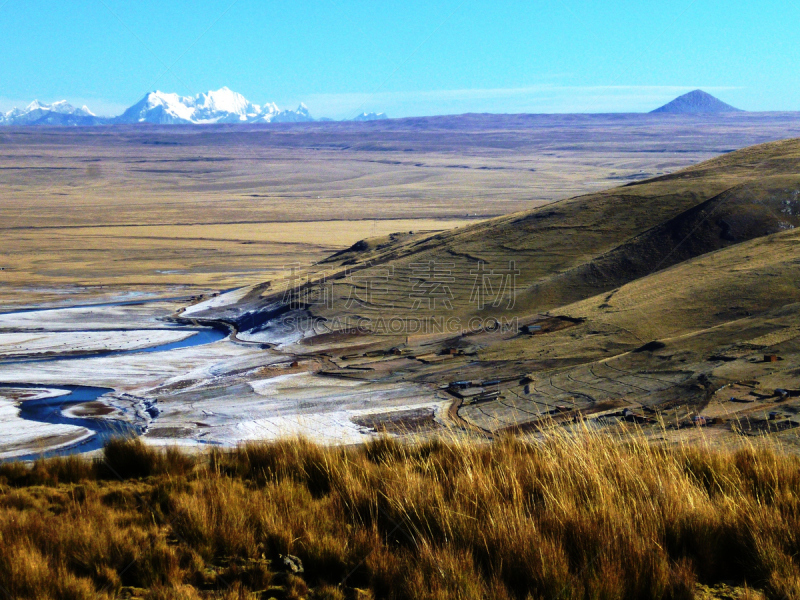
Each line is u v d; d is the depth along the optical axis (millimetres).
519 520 6840
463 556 6398
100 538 7242
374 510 7887
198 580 6754
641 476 8047
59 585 6238
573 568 6199
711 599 6023
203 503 8133
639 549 6262
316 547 7020
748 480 8242
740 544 6605
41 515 8406
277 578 6715
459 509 7359
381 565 6492
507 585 6055
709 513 7020
